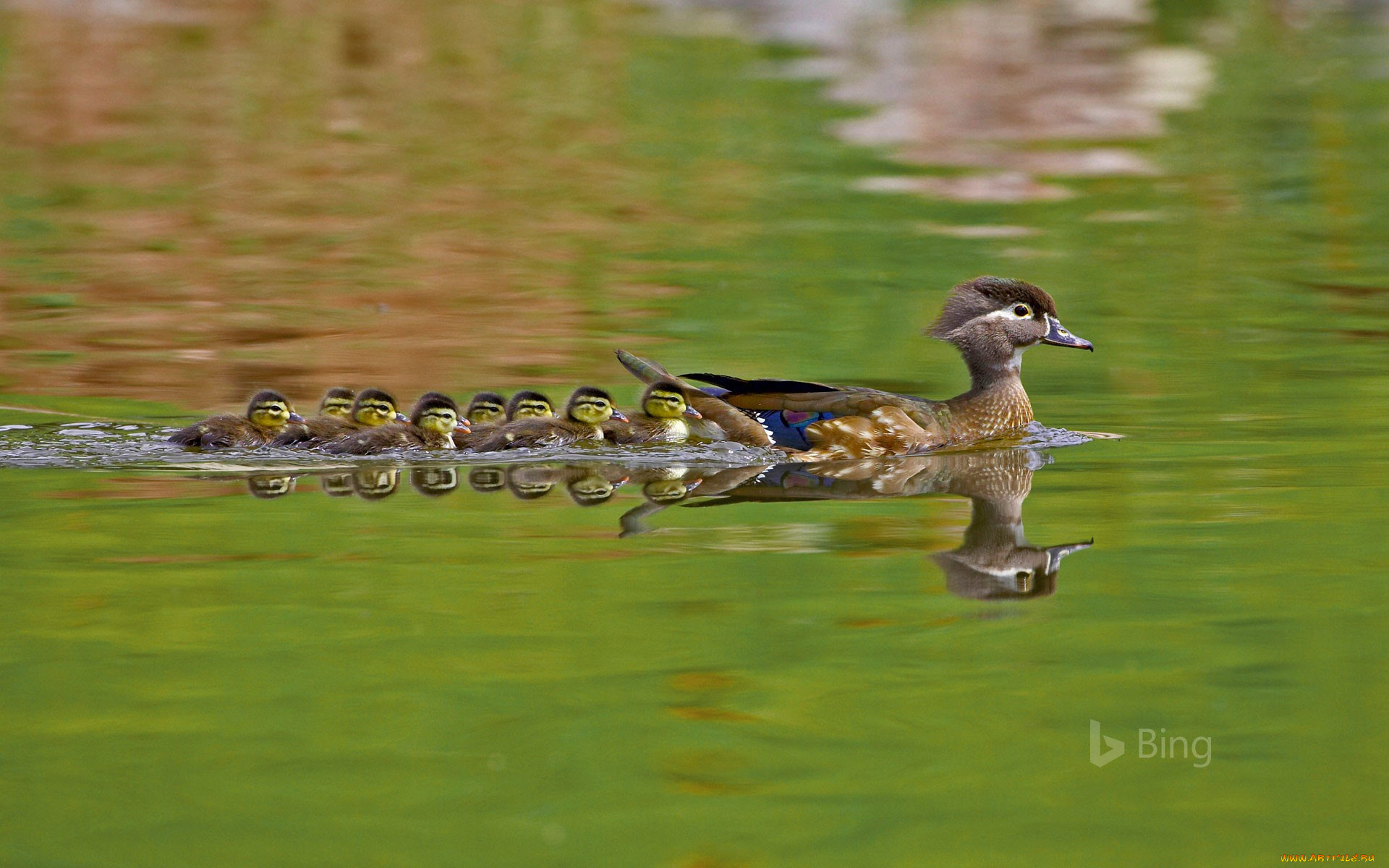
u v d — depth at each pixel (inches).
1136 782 295.1
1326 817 281.3
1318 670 346.9
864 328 808.3
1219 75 1669.5
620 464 569.9
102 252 959.6
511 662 350.3
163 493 508.4
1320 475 532.4
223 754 304.7
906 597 400.2
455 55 1784.0
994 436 622.2
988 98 1549.0
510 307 844.0
